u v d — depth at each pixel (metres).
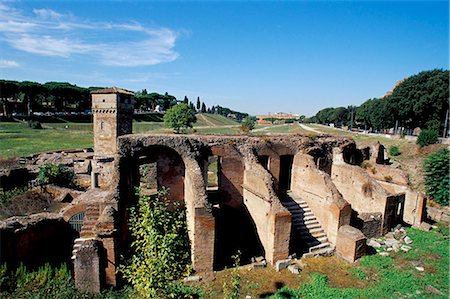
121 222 16.80
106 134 49.53
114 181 17.12
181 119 87.19
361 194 22.12
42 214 19.61
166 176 20.97
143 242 10.27
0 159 43.91
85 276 13.72
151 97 158.38
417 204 22.41
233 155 20.83
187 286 14.28
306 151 22.70
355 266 16.42
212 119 161.25
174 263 9.90
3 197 27.16
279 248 16.61
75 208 20.42
